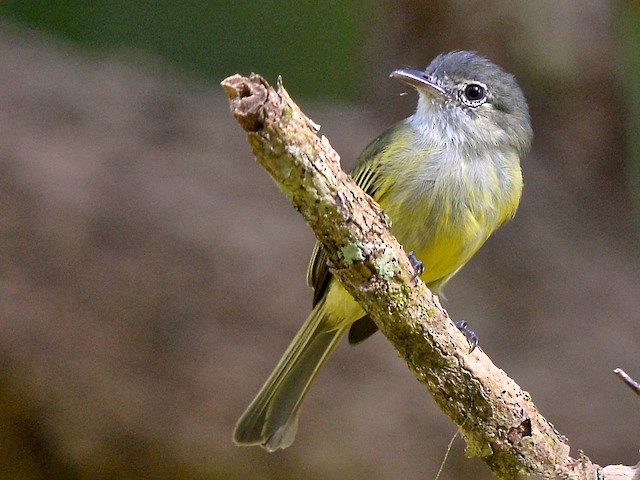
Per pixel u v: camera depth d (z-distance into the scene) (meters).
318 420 10.98
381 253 5.10
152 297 11.26
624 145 13.02
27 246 11.30
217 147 12.55
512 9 12.52
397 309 5.30
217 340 11.17
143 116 12.62
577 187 12.88
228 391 10.99
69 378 11.02
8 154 11.74
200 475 10.97
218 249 11.57
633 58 13.08
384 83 13.32
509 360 11.55
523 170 12.80
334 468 10.86
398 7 13.10
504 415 5.60
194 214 11.74
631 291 12.26
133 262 11.38
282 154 4.64
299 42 13.43
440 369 5.53
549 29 12.51
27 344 11.03
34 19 13.50
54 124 12.25
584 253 12.48
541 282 12.15
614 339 11.77
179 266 11.42
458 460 10.88
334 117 13.10
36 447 11.16
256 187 12.27
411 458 10.91
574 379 11.43
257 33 13.39
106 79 12.95
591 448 11.03
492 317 11.84
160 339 11.15
